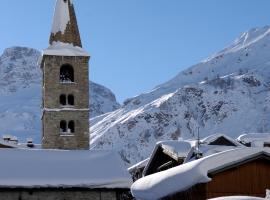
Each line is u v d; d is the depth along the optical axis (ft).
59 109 219.82
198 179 114.21
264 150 118.11
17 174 156.35
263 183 117.91
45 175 157.69
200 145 164.04
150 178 130.41
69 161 166.81
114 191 159.22
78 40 230.48
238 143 198.90
